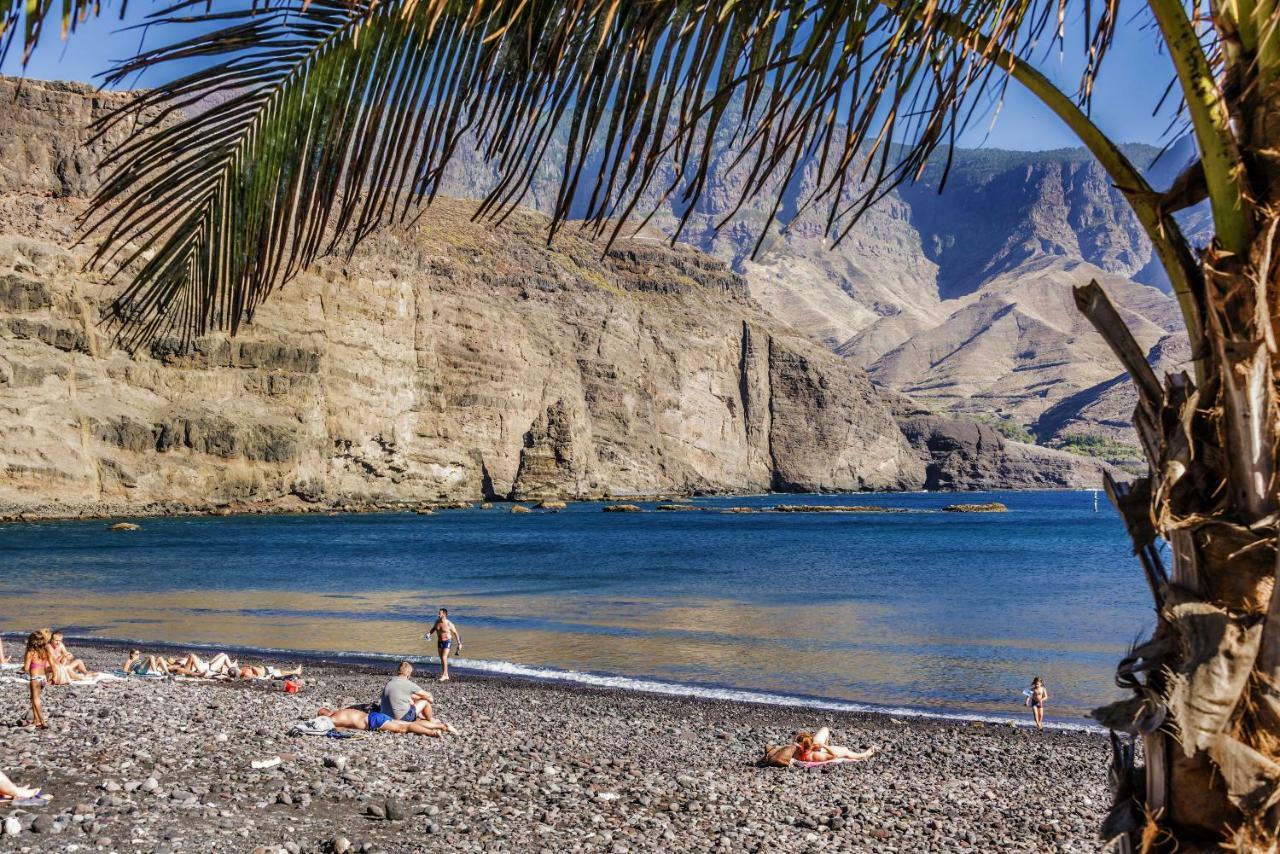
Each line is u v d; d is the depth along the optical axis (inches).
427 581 2436.0
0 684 878.4
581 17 106.7
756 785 581.3
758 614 1772.9
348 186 121.2
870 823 492.4
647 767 627.8
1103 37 120.0
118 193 127.8
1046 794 597.6
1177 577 119.0
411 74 115.2
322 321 6053.2
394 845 383.2
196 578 2466.8
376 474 6382.9
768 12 103.3
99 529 4485.7
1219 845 114.7
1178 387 122.4
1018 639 1461.6
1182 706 112.7
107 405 5241.1
